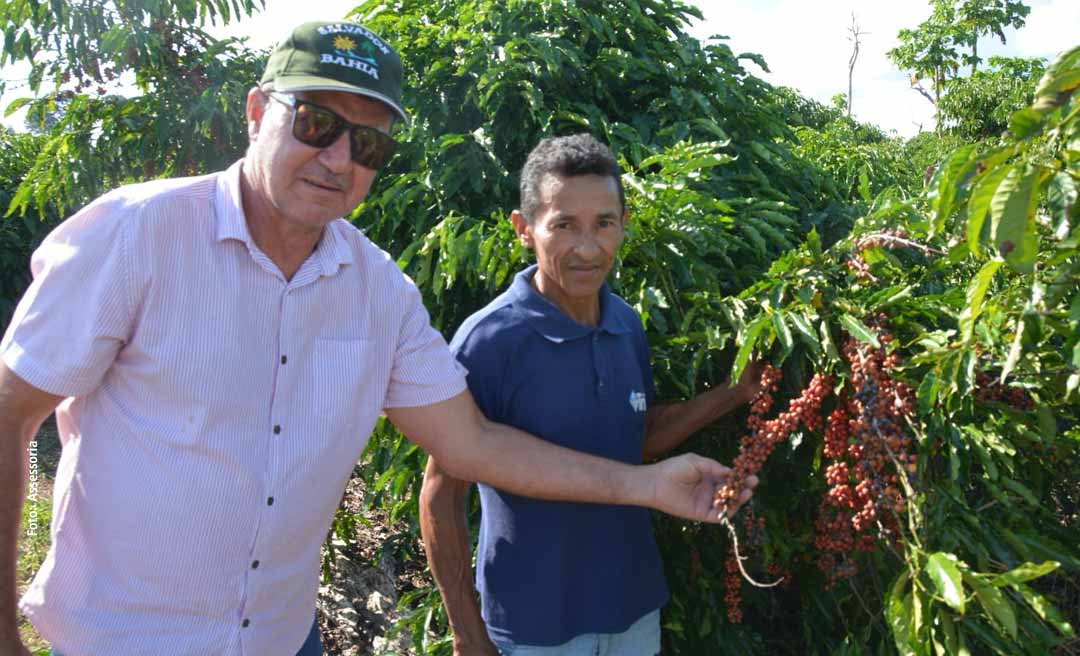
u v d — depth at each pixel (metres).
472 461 1.93
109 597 1.65
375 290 1.82
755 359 2.18
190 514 1.61
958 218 1.61
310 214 1.61
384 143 1.64
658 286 2.53
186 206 1.61
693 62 3.18
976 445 1.97
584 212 1.94
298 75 1.56
